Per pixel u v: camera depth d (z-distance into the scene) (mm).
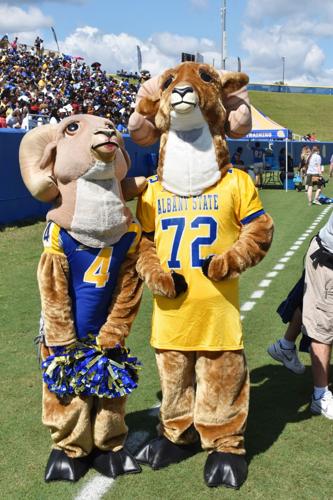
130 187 3451
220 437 3402
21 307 6879
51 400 3344
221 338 3367
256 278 8273
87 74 43438
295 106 63312
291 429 3939
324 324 4020
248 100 3588
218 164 3387
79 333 3334
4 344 5660
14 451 3711
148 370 4980
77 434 3328
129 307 3350
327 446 3713
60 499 3184
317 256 3971
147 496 3201
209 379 3400
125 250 3314
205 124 3373
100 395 3207
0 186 11938
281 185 23703
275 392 4543
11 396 4504
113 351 3273
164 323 3439
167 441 3580
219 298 3352
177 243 3359
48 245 3242
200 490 3252
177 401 3527
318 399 4129
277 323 6207
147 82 3607
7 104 19266
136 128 3605
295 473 3404
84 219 3141
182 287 3293
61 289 3232
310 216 14766
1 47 45438
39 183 3174
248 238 3332
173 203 3389
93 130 3117
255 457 3588
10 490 3277
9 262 9148
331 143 37000
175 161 3369
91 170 3092
